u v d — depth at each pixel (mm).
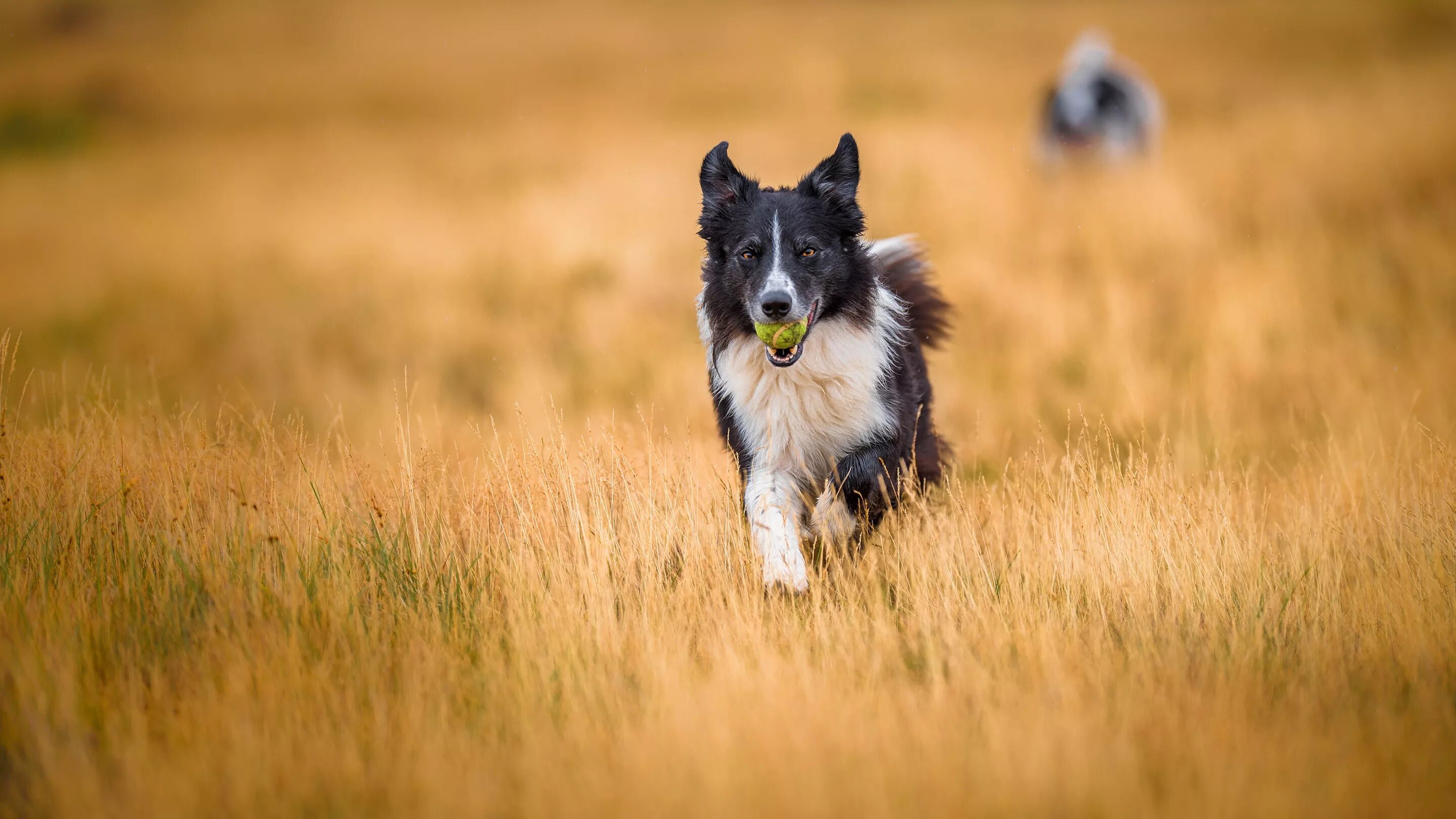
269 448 9477
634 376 18375
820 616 7930
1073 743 6078
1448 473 9109
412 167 41281
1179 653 7391
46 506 8484
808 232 8961
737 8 82438
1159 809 5727
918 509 9375
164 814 5707
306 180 41094
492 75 61906
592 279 24297
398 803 5891
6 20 79062
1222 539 8797
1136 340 17188
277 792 6047
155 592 7797
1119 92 29703
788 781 5832
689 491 9336
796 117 44562
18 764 6188
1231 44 56531
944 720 6496
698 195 30375
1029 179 27594
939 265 21422
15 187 43281
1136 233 22078
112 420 9672
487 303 23562
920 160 30781
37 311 25094
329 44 73875
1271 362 15805
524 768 6117
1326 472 10734
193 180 42875
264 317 23484
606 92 54531
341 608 7680
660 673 7090
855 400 9109
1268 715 6602
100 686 6930
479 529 8891
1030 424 14219
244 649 7176
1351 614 7848
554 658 7238
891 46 63312
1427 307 16922
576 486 9242
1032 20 69250
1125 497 8984
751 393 9234
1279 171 24500
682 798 5758
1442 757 6062
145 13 82250
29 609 7430
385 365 20344
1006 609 8125
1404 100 30453
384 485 9336
